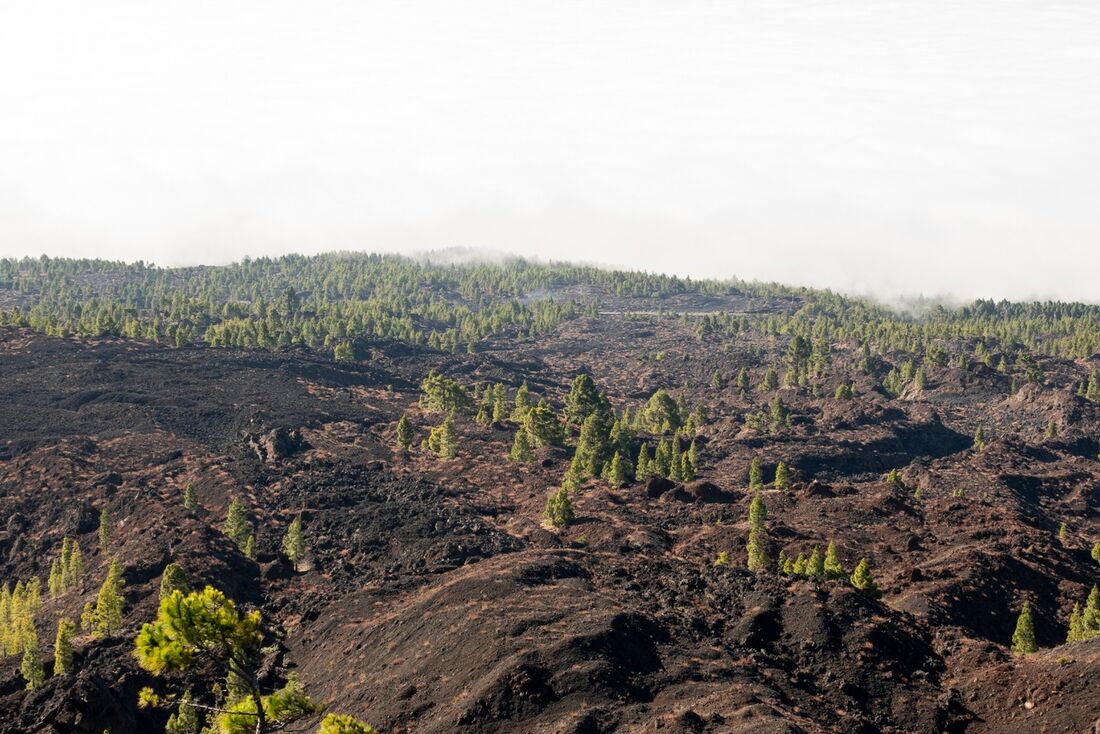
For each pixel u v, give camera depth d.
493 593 110.19
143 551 146.38
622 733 78.06
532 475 197.50
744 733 73.56
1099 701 81.12
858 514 168.38
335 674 103.81
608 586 117.00
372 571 142.12
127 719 88.81
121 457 197.62
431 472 199.00
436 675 93.62
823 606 106.50
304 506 172.38
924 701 90.62
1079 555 153.75
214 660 43.81
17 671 108.56
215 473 187.88
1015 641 109.44
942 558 141.25
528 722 81.62
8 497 177.25
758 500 149.00
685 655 95.38
